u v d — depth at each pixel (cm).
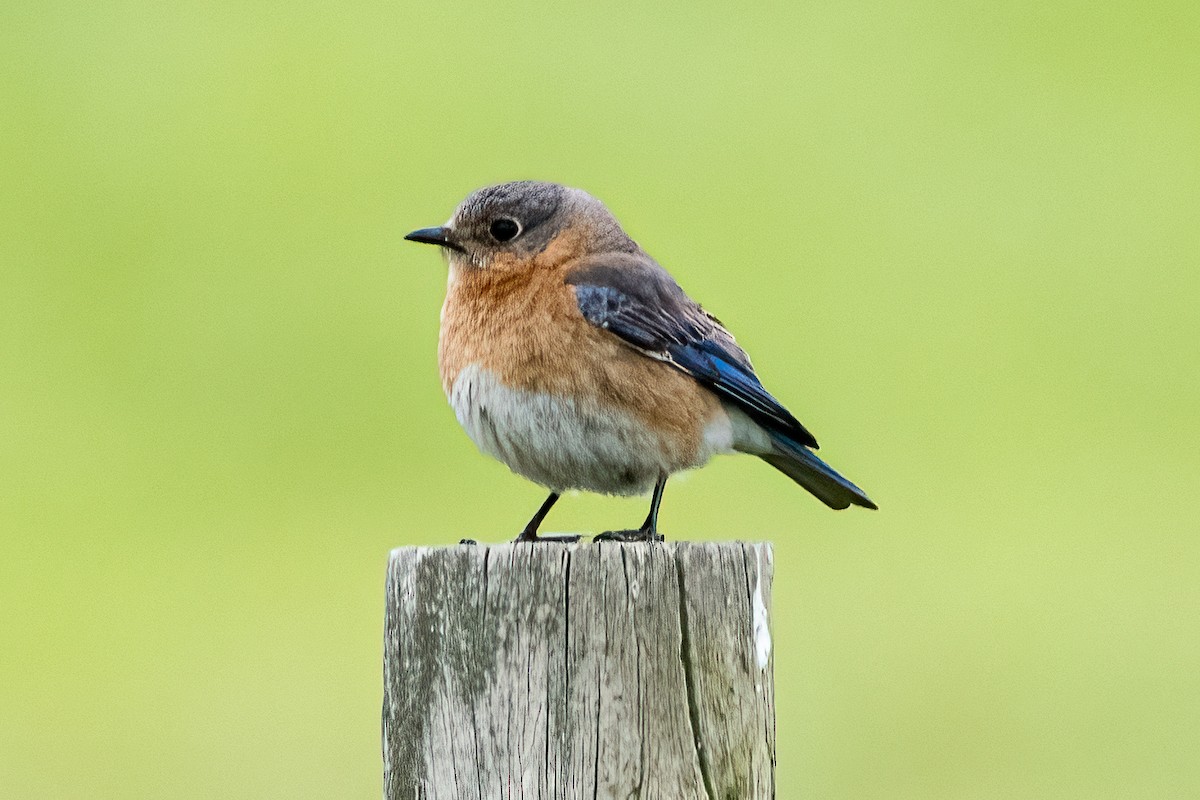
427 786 679
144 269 1739
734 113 1878
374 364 1648
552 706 669
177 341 1680
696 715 676
